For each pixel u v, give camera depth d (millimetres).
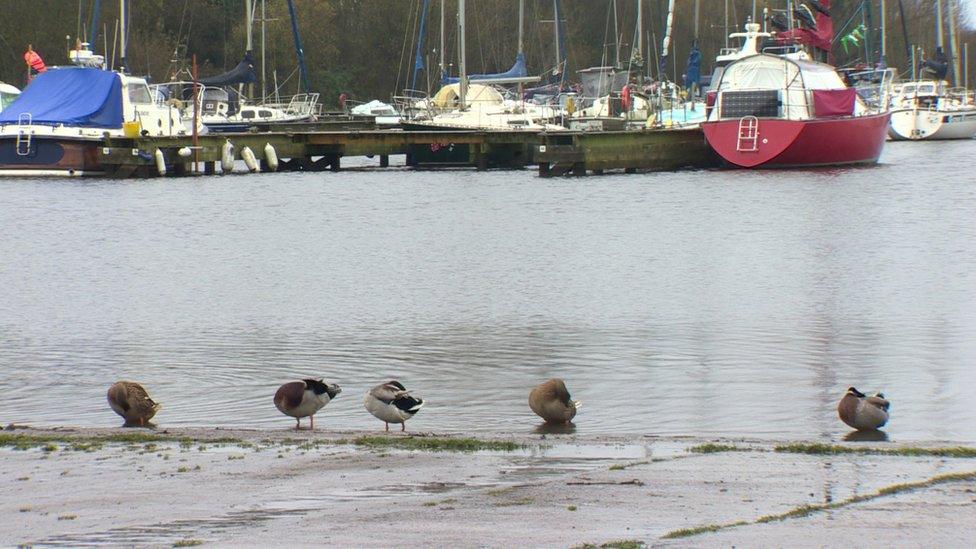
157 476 11367
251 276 30562
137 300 27266
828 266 31141
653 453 12383
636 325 23734
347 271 31219
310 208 45625
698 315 24781
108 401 16406
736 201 46312
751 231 38188
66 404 17547
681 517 9766
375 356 21047
